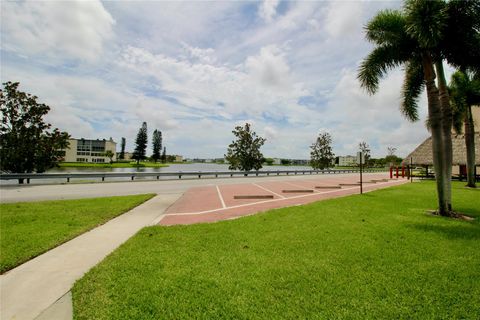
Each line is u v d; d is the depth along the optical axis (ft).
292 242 18.25
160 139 354.95
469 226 23.38
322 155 159.33
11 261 14.62
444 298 11.09
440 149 29.35
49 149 68.90
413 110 39.83
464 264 14.67
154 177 97.66
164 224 24.30
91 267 14.30
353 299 10.88
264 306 10.43
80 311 10.05
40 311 10.21
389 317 9.75
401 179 101.09
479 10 28.53
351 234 20.34
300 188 60.13
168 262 14.61
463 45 30.37
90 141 382.63
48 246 17.26
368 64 32.55
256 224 23.50
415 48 31.55
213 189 56.29
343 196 45.27
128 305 10.46
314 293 11.39
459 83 62.69
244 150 124.67
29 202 34.96
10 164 64.44
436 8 26.78
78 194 44.86
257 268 13.91
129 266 13.99
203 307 10.38
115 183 68.18
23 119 66.33
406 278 12.86
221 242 18.28
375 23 31.40
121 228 22.63
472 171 63.36
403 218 26.48
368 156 209.67
